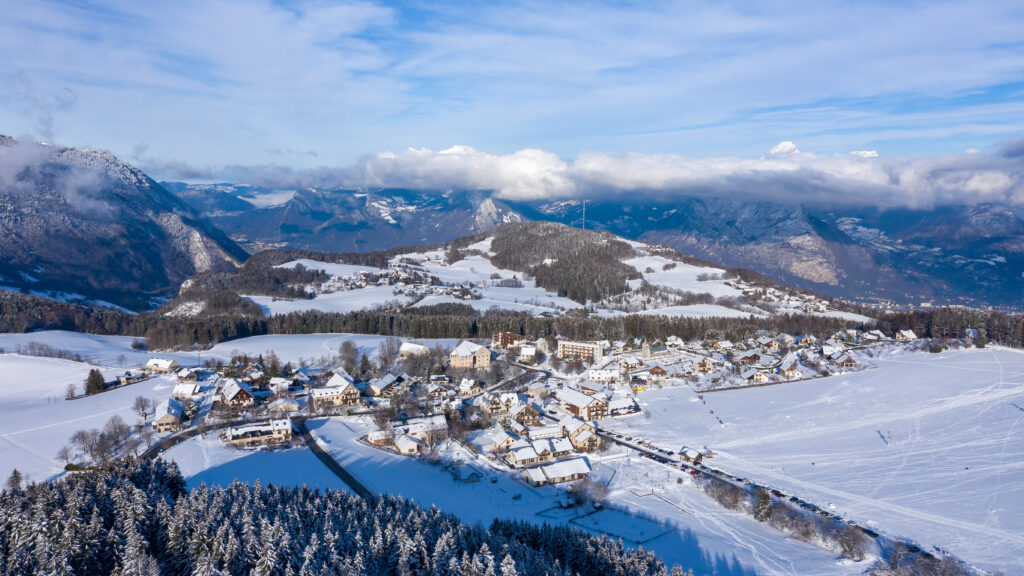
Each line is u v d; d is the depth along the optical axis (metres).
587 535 114.56
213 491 119.25
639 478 157.88
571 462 159.50
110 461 146.00
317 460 165.12
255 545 98.12
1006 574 112.88
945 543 124.62
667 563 115.44
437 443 180.38
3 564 94.38
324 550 99.19
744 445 181.38
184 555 100.88
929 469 160.62
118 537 102.38
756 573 112.88
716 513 139.12
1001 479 152.50
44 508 106.19
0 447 170.88
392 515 115.88
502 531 118.31
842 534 124.06
